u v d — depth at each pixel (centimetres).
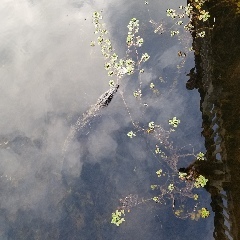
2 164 105
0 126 114
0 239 90
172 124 101
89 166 99
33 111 116
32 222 91
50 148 105
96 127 106
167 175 92
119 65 119
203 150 96
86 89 116
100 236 86
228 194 87
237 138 96
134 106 109
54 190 96
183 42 122
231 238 80
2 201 97
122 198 91
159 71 116
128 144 101
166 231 84
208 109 104
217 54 116
